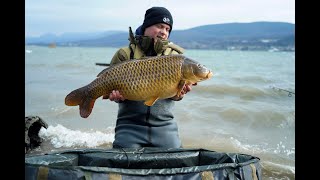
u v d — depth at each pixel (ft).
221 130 24.95
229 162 11.02
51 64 94.17
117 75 11.14
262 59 167.73
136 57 13.67
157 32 13.88
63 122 25.63
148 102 11.19
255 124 27.17
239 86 42.70
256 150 20.74
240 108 30.81
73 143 20.79
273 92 40.16
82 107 11.25
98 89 11.27
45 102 33.27
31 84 47.73
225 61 133.08
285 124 27.22
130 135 13.30
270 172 16.98
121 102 13.69
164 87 11.04
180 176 9.27
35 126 21.27
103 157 11.02
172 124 13.84
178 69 10.92
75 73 67.15
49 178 8.72
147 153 11.36
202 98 36.58
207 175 9.38
